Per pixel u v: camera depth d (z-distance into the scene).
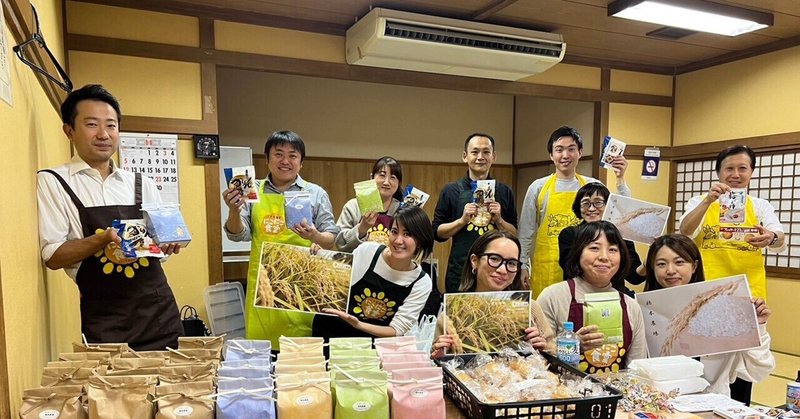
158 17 3.06
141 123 3.03
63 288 1.83
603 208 2.56
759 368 1.71
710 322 1.62
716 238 2.77
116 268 1.57
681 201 4.75
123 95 2.99
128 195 1.64
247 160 3.93
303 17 3.40
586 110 4.72
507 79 4.06
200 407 0.94
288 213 2.18
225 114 4.54
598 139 4.47
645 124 4.64
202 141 3.17
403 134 5.27
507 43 3.51
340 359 1.15
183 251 3.18
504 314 1.47
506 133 5.84
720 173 2.68
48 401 0.91
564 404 1.11
